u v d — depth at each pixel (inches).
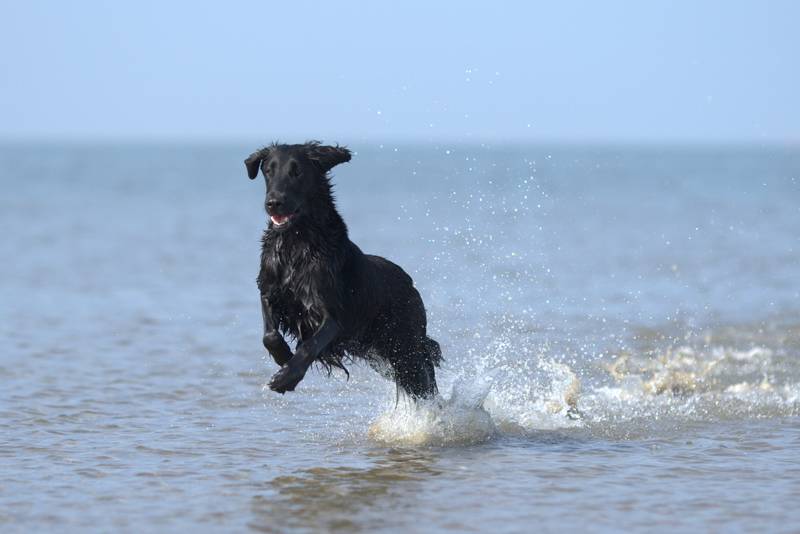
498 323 760.3
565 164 6830.7
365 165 6943.9
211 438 445.1
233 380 577.0
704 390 557.0
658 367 616.4
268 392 546.0
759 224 1743.4
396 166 6589.6
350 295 434.3
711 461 406.3
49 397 520.7
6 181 3821.4
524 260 1186.0
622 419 490.0
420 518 333.1
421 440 446.6
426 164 6924.2
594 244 1384.1
